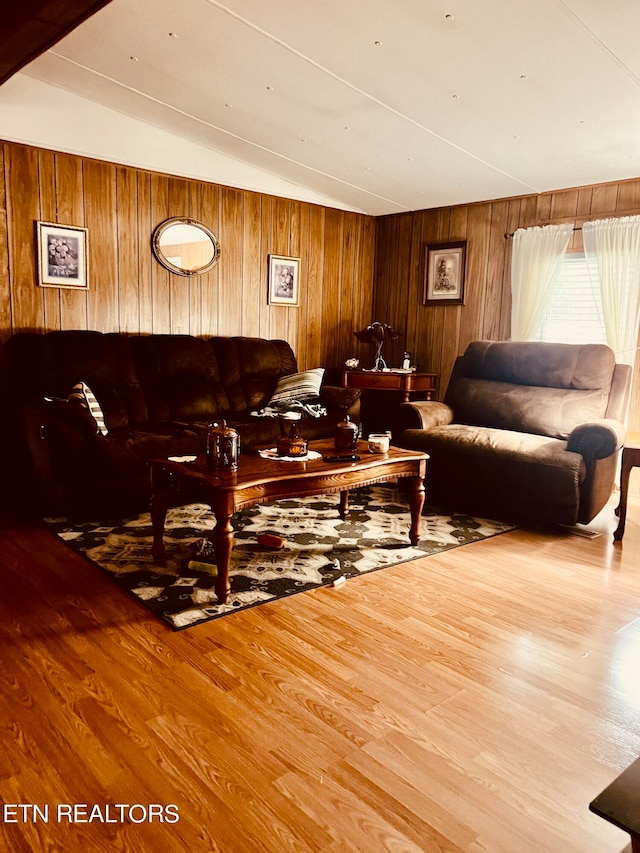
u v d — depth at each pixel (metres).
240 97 3.87
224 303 5.31
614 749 1.71
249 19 2.94
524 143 4.05
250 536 3.36
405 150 4.42
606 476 3.84
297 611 2.49
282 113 4.04
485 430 4.16
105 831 1.38
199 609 2.47
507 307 5.38
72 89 4.15
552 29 2.68
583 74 3.05
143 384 4.45
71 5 2.29
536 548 3.38
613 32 2.64
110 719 1.77
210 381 4.86
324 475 2.73
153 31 3.19
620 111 3.42
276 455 3.04
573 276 4.99
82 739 1.68
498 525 3.77
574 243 4.93
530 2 2.50
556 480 3.56
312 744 1.69
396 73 3.28
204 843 1.35
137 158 4.58
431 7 2.62
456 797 1.51
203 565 2.82
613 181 4.64
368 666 2.10
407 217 6.10
